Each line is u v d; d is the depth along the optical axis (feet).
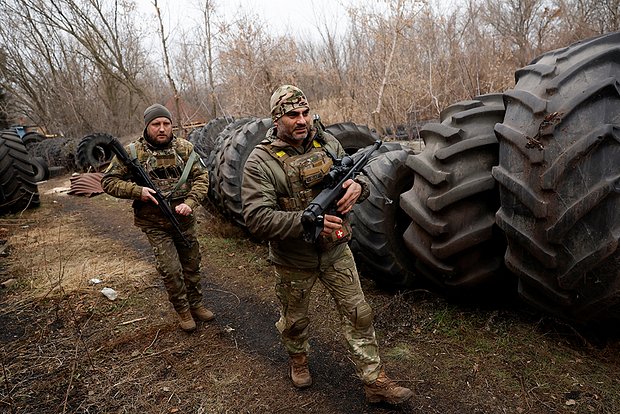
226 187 15.62
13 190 23.82
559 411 6.86
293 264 7.25
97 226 21.08
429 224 8.52
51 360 9.37
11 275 14.44
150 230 9.97
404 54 30.68
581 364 7.82
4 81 71.97
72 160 43.68
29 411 7.80
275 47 33.42
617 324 7.45
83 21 44.16
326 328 9.98
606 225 6.28
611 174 6.22
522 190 6.90
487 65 29.58
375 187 10.28
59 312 11.62
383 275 10.69
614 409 6.78
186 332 10.35
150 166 9.87
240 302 11.89
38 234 19.69
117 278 13.73
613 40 7.04
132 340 10.09
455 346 8.73
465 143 8.13
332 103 33.01
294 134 6.92
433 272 9.41
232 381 8.41
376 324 9.74
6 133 24.71
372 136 16.76
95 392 8.27
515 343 8.55
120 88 70.33
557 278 6.95
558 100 6.77
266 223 6.74
